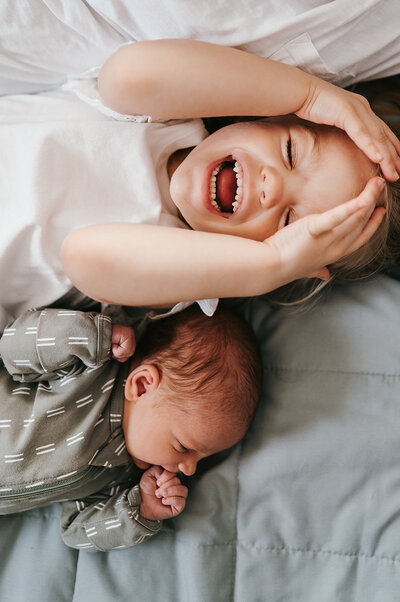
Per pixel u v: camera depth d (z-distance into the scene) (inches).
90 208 41.4
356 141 37.2
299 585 43.1
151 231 38.1
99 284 38.5
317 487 44.1
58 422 41.6
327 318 46.3
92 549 43.0
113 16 38.7
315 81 38.6
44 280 42.7
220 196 41.9
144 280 37.9
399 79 47.4
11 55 42.1
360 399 44.8
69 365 42.0
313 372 45.7
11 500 41.1
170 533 44.3
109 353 42.0
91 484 43.4
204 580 42.7
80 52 41.6
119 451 43.7
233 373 43.1
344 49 40.2
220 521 44.1
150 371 42.5
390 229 43.4
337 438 44.1
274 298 47.6
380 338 45.5
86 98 41.3
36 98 43.1
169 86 37.5
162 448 43.0
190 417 42.3
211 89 37.7
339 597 42.5
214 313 44.9
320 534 43.7
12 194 40.4
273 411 45.5
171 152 43.4
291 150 38.4
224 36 38.7
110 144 40.9
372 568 42.9
